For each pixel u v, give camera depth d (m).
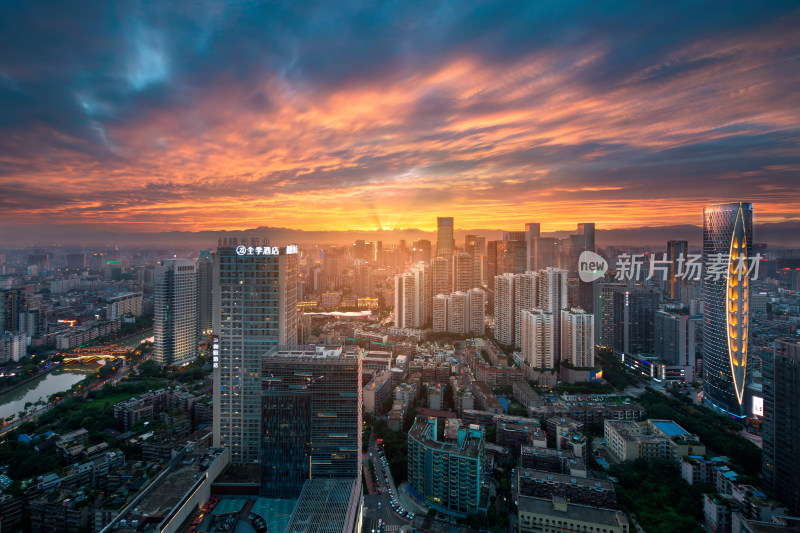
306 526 194.00
